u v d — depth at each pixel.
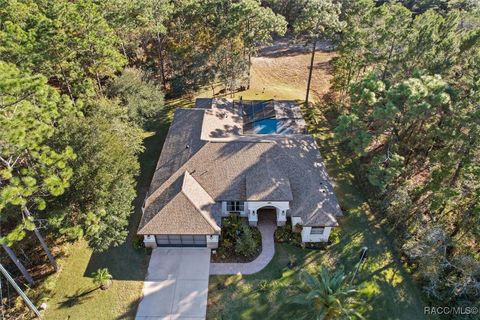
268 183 33.97
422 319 28.36
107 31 39.56
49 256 29.56
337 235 34.59
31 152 23.84
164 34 59.34
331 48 78.31
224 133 42.47
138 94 44.38
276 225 35.50
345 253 33.09
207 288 29.61
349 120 35.53
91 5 38.56
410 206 35.25
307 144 40.28
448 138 32.62
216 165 36.09
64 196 28.03
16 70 25.14
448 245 30.61
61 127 28.70
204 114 43.09
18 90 23.95
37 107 25.64
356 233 35.22
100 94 44.56
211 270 31.08
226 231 34.06
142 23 48.97
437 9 80.88
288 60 74.56
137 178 41.28
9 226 33.66
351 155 46.09
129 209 31.53
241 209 35.56
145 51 61.91
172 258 32.03
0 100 23.47
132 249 32.88
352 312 23.92
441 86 33.19
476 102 31.58
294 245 33.56
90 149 28.48
